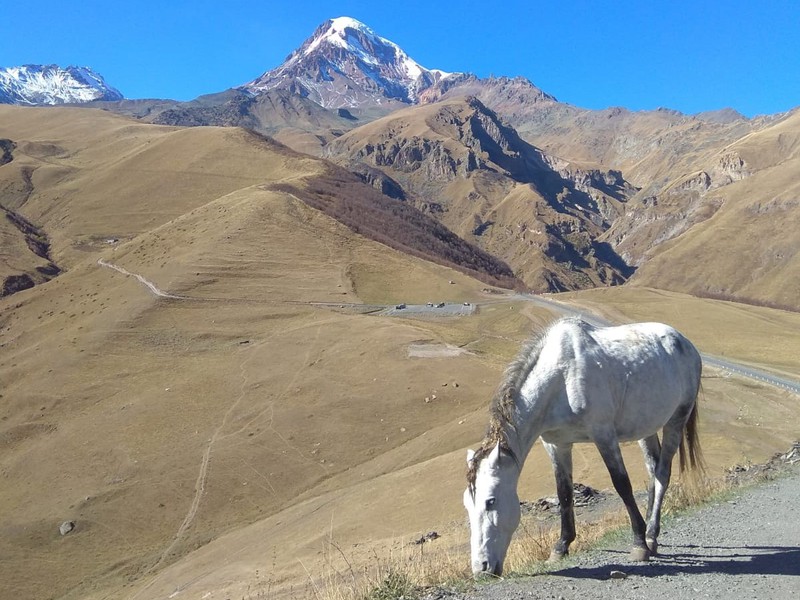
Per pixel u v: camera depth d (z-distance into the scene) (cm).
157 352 7525
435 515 2566
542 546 998
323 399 5762
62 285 10481
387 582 749
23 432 6159
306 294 9088
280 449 5112
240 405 5938
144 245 11300
